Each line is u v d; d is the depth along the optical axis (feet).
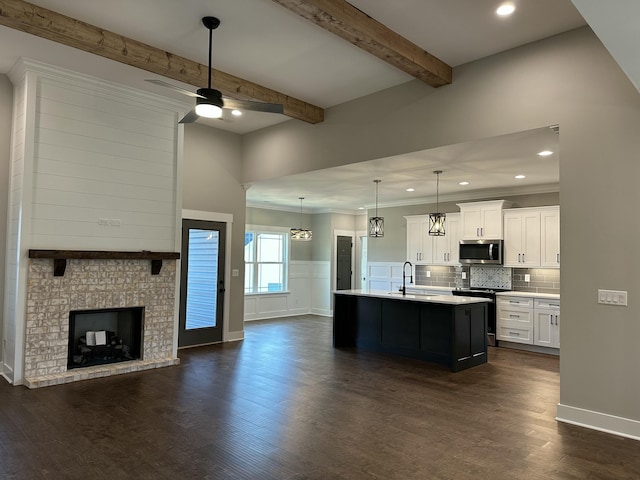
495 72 14.08
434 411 12.87
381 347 20.77
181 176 19.02
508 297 22.81
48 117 15.46
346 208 35.22
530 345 21.99
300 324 29.68
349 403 13.48
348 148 18.35
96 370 16.12
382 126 17.16
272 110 12.69
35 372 15.16
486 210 24.95
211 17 12.23
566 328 12.21
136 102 17.71
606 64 11.85
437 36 13.03
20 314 14.85
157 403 13.33
